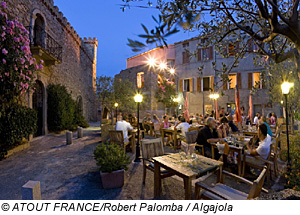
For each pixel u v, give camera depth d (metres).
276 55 2.52
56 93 11.02
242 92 16.55
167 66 20.12
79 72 17.94
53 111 10.86
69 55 14.83
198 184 2.55
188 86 19.48
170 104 19.42
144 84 19.56
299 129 8.00
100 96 15.22
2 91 5.75
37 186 2.42
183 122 6.87
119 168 3.74
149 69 19.17
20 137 6.52
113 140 5.90
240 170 3.99
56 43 11.59
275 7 1.83
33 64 6.73
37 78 9.49
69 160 5.48
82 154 6.18
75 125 13.71
